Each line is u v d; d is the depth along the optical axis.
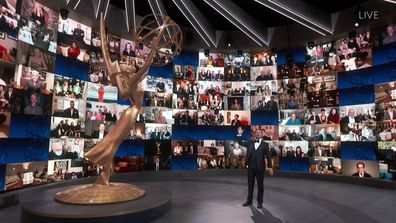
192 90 11.27
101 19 6.08
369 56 9.19
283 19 10.52
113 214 4.27
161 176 10.35
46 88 7.58
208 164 11.11
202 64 11.53
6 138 6.55
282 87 11.07
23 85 6.91
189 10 8.41
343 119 9.66
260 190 5.73
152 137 10.49
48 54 7.65
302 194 7.16
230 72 11.57
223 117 11.35
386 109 8.62
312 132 10.34
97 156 5.38
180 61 11.27
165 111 10.77
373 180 8.52
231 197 6.73
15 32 6.66
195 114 11.18
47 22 7.64
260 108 11.22
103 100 9.21
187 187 8.25
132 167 10.09
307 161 10.41
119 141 5.62
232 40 11.41
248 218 4.88
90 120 8.84
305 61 10.78
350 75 9.62
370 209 5.59
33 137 7.21
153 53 5.73
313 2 9.30
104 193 5.01
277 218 4.89
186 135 11.06
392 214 5.21
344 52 9.84
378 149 8.73
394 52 8.59
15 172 6.75
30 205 4.66
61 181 7.85
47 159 7.61
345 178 9.28
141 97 5.94
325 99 10.16
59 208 4.46
